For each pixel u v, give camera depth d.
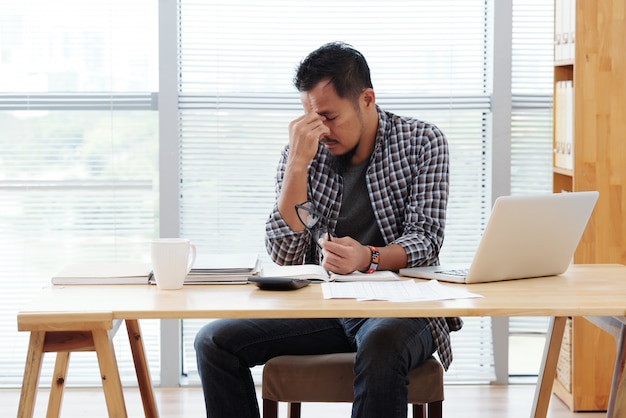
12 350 3.89
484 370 3.94
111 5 3.83
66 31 3.84
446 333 2.53
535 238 2.23
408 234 2.50
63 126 3.87
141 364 2.54
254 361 2.41
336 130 2.48
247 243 3.91
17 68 3.85
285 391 2.35
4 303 3.89
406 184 2.59
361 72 2.49
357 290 2.09
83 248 3.90
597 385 3.53
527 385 3.93
